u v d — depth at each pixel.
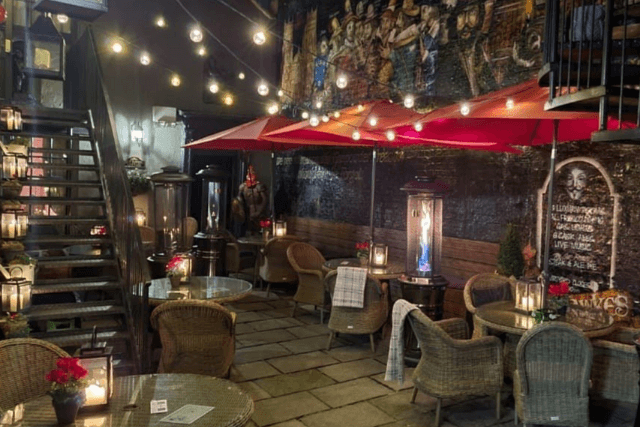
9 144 6.34
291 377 5.08
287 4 11.45
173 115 10.70
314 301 6.97
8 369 2.92
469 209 7.36
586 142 5.89
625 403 4.53
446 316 6.76
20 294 4.35
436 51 7.79
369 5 9.09
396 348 4.32
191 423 2.48
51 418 2.51
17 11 9.20
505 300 5.24
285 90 11.48
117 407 2.65
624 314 5.39
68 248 7.08
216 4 11.28
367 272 5.72
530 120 5.29
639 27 3.62
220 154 11.48
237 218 10.77
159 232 6.80
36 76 7.37
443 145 6.60
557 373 3.66
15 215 5.16
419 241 5.47
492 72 6.94
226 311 4.19
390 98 8.66
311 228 10.80
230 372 5.02
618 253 5.59
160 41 10.77
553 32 3.70
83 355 2.62
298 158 11.26
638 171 5.41
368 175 9.26
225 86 11.41
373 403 4.51
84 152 7.28
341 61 9.80
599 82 3.72
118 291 5.64
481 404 4.52
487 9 7.00
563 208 6.14
